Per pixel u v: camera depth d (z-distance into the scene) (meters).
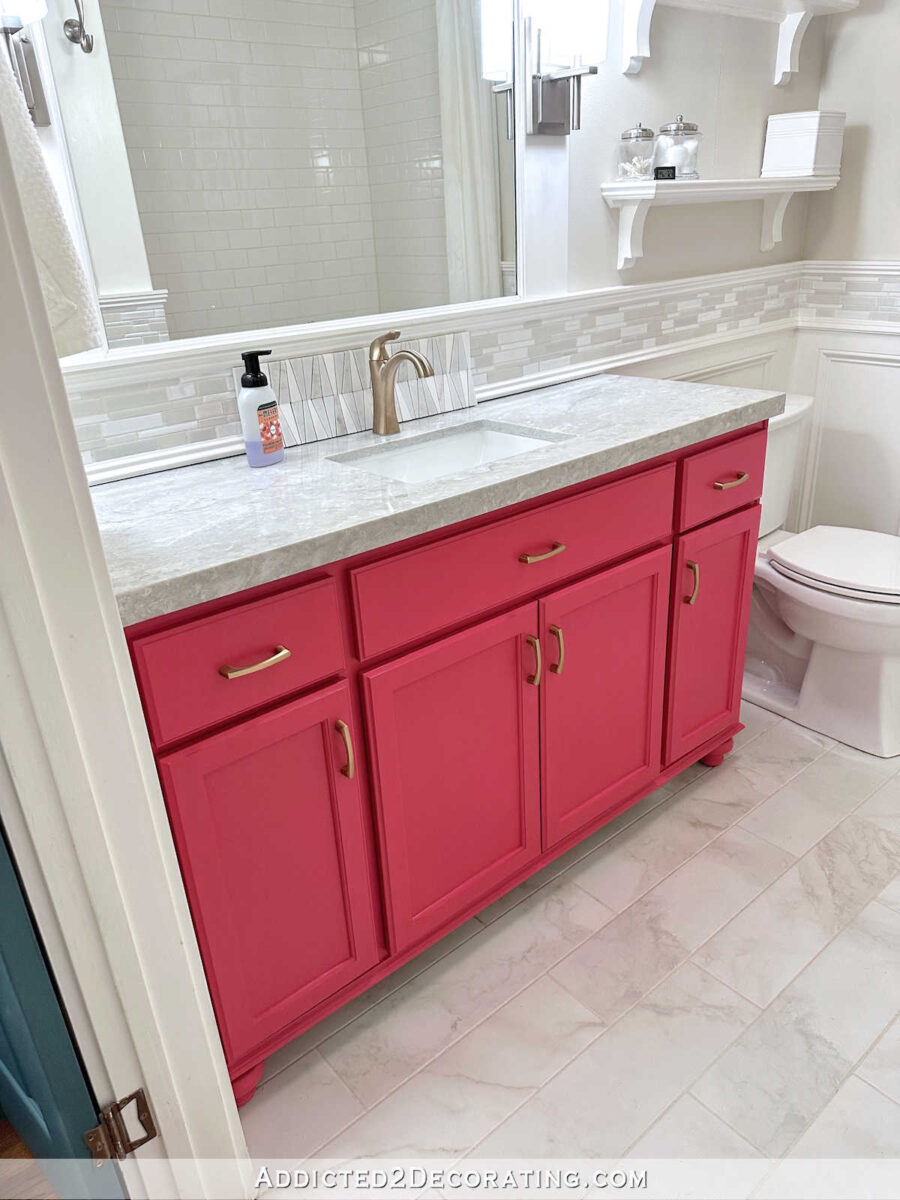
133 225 1.45
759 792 2.11
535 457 1.52
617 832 1.99
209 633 1.14
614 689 1.79
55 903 1.01
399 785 1.44
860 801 2.06
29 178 1.00
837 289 2.74
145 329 1.51
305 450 1.66
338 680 1.32
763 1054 1.46
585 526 1.58
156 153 1.45
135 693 1.02
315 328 1.70
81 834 1.00
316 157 1.64
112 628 0.97
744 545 1.96
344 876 1.43
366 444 1.68
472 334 1.96
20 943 1.00
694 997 1.57
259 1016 1.39
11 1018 1.12
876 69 2.48
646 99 2.13
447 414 1.90
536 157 1.94
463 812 1.58
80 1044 1.09
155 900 1.09
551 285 2.08
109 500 1.42
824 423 2.92
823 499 3.00
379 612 1.31
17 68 1.28
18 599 0.89
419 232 1.83
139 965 1.10
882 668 2.16
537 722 1.64
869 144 2.55
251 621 1.17
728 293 2.55
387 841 1.45
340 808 1.37
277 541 1.19
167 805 1.16
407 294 1.85
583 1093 1.42
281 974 1.40
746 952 1.66
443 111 1.78
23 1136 1.40
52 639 0.93
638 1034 1.51
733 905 1.77
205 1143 1.24
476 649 1.46
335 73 1.62
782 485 2.47
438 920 1.61
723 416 1.75
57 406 0.87
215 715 1.18
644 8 1.95
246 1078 1.40
